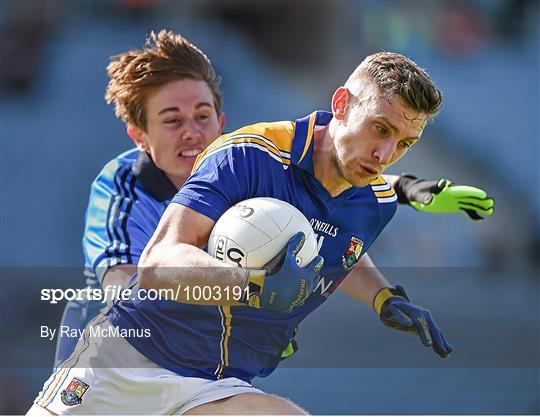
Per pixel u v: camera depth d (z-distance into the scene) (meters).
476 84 49.97
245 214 9.51
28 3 47.88
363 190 10.58
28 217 42.84
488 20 51.66
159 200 13.59
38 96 46.44
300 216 9.73
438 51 51.09
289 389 25.95
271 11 50.12
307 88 49.16
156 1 49.75
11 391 24.81
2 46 47.00
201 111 13.46
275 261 9.34
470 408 25.20
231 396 10.37
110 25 49.00
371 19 51.12
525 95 49.94
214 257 9.52
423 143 46.78
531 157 48.06
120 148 45.12
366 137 9.42
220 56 48.59
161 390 10.57
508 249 41.81
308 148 10.02
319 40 50.59
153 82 13.32
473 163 47.09
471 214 12.39
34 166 44.28
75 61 47.41
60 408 11.15
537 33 51.62
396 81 9.27
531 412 25.22
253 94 47.72
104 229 13.41
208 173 9.70
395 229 38.94
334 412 24.80
